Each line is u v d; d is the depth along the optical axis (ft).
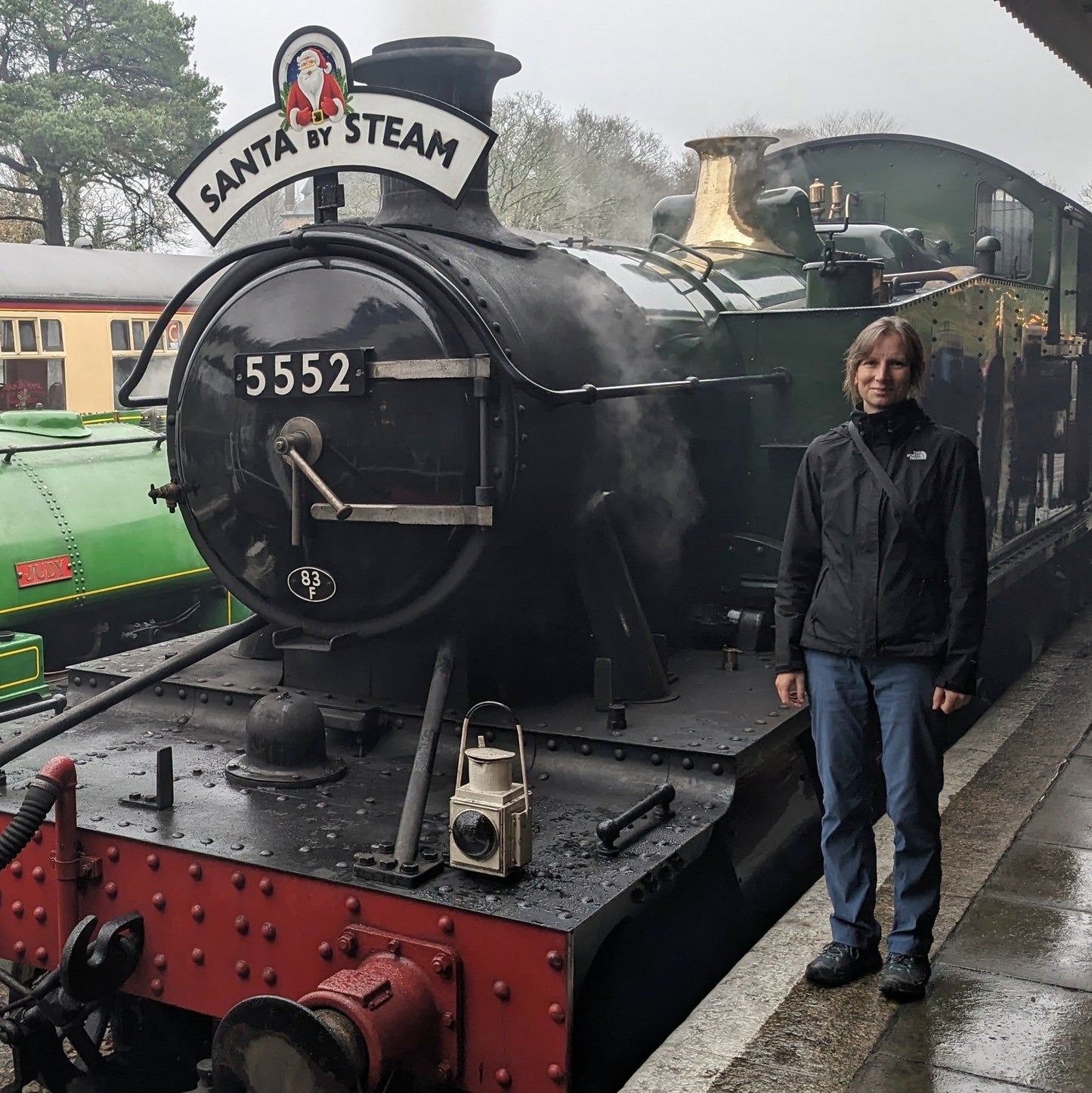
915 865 9.87
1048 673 21.61
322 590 11.87
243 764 11.53
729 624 14.52
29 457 22.20
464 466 11.10
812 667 10.13
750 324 14.76
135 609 23.88
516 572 11.93
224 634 12.64
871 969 10.30
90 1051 10.63
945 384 16.35
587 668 13.35
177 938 9.96
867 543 9.68
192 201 12.32
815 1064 8.94
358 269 11.46
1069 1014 9.69
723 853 11.05
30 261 37.60
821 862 13.23
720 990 10.05
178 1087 11.01
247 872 9.61
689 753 10.95
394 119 11.52
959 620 9.44
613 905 8.93
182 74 71.20
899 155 24.07
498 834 9.08
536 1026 8.54
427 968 8.86
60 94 68.80
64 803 10.14
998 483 19.79
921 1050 9.13
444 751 11.97
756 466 14.80
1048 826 14.03
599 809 10.69
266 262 12.01
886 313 14.10
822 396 14.40
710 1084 8.67
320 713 11.65
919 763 9.70
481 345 11.00
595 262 13.84
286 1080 8.33
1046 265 23.00
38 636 20.75
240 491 12.08
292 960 9.47
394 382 11.21
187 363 12.37
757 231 18.04
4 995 13.70
